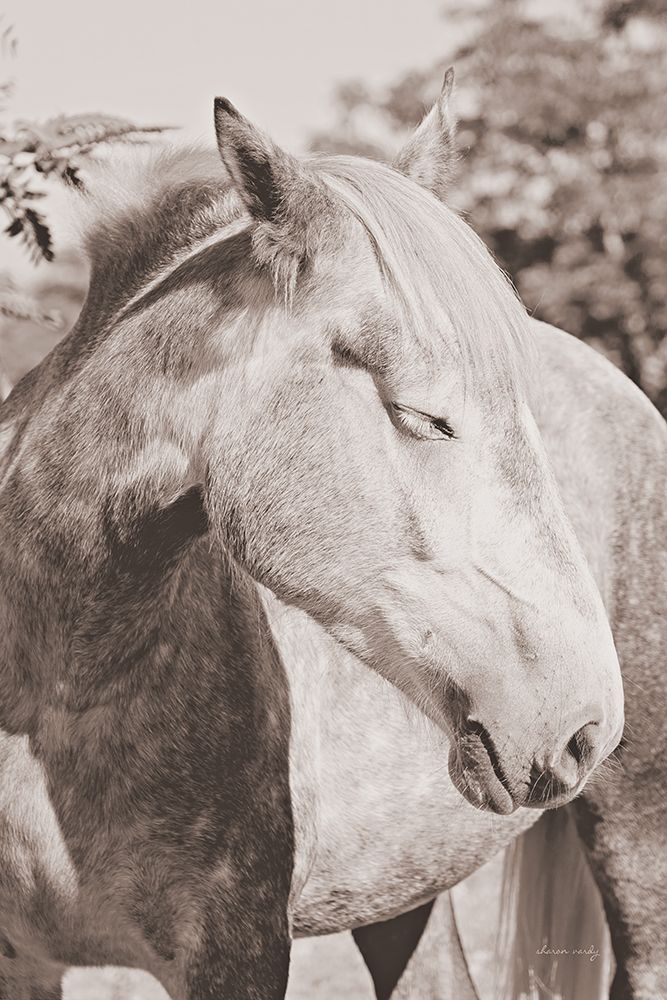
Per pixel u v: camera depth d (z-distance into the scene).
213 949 4.21
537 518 3.79
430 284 3.68
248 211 3.84
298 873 4.61
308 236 3.79
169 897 4.21
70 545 4.09
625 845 5.59
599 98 36.53
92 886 4.21
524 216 36.59
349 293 3.78
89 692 4.12
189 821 4.21
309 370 3.83
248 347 3.91
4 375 6.65
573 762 3.76
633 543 5.71
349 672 4.87
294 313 3.85
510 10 38.69
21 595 4.18
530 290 34.84
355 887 5.10
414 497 3.77
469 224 3.98
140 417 4.04
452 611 3.78
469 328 3.67
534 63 37.69
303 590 3.93
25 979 4.48
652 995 5.48
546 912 5.93
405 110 37.78
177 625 4.23
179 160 4.45
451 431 3.72
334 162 4.01
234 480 3.90
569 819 5.84
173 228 4.34
